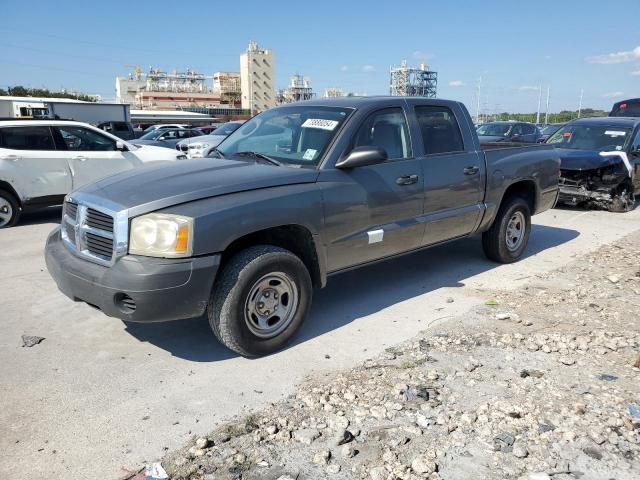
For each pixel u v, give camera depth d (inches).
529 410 126.6
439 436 117.2
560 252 280.7
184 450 114.2
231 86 6948.8
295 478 104.4
